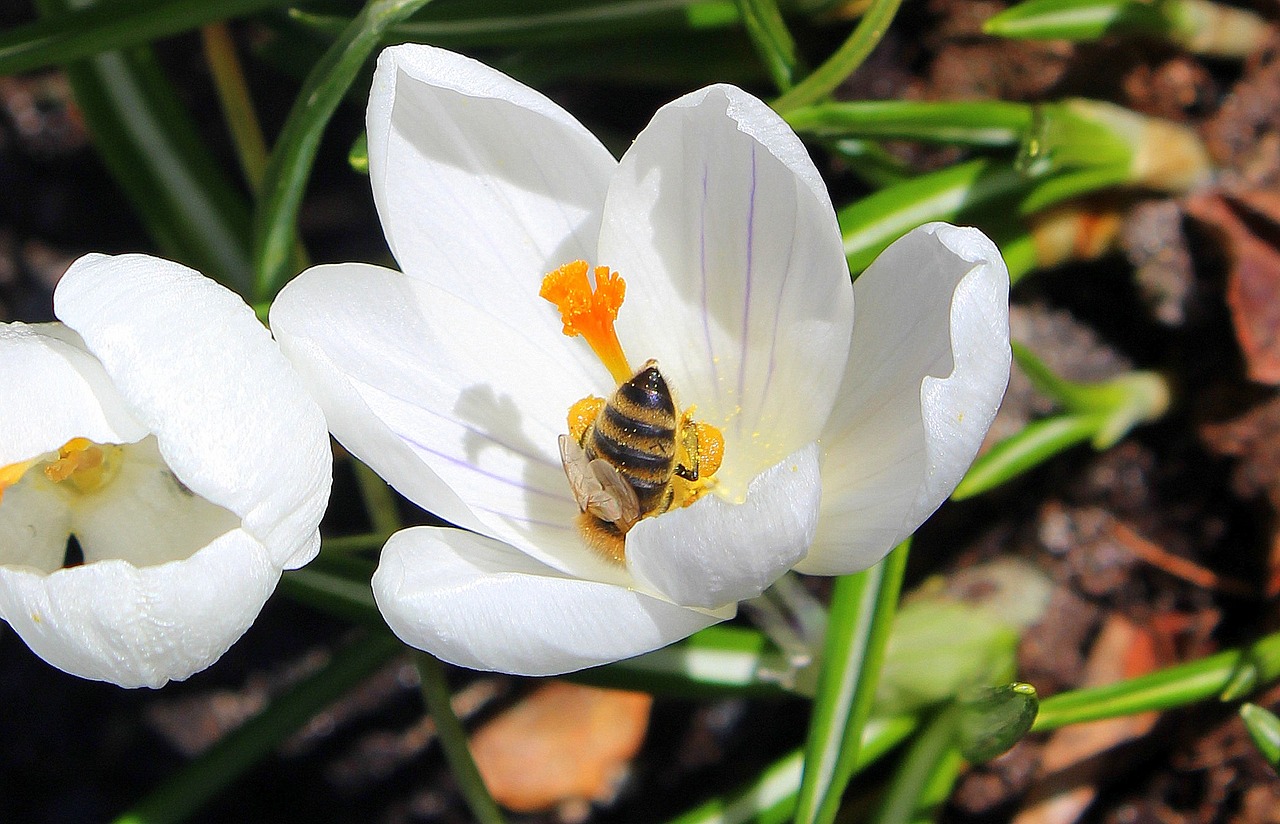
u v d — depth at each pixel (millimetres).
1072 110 210
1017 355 205
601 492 184
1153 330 219
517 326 192
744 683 206
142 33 202
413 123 188
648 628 178
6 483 177
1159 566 217
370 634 208
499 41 212
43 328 181
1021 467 208
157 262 180
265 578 179
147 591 175
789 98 200
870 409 184
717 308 191
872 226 204
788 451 189
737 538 176
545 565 187
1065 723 198
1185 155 215
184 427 176
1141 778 215
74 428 179
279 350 181
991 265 176
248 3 202
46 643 177
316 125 196
